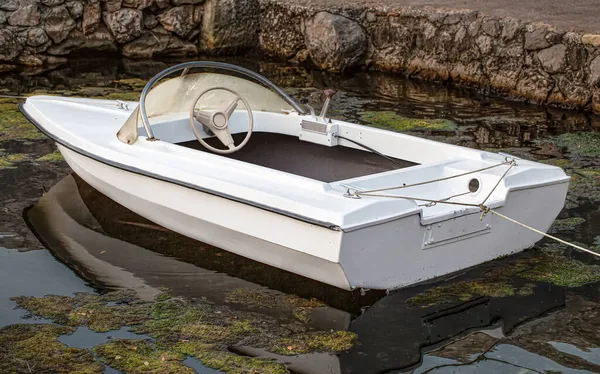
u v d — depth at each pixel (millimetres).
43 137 6367
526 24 8242
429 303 3717
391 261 3631
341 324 3547
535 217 4180
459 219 3768
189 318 3584
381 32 9750
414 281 3809
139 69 9727
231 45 10750
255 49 10836
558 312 3658
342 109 7836
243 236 3928
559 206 4281
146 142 4492
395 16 9555
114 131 4945
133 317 3590
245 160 4586
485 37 8609
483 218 3881
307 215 3533
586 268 4121
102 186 4840
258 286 3914
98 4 10148
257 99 5098
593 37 7633
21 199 5098
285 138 5000
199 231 4258
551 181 4148
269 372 3129
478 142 6621
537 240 4293
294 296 3809
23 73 9383
